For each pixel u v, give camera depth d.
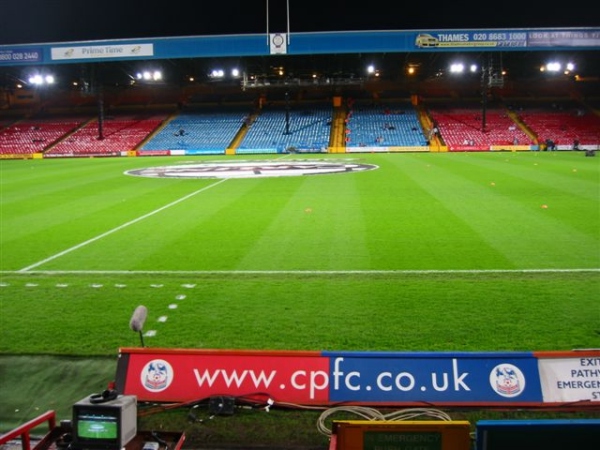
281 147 44.66
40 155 45.28
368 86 53.50
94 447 3.74
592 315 7.40
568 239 11.52
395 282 8.97
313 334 6.94
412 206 15.88
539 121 46.47
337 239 11.98
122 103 55.72
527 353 5.42
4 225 14.13
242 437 4.94
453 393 5.28
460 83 52.53
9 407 5.50
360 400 5.29
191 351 5.63
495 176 23.23
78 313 7.88
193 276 9.50
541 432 3.43
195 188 20.89
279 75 49.84
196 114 52.00
